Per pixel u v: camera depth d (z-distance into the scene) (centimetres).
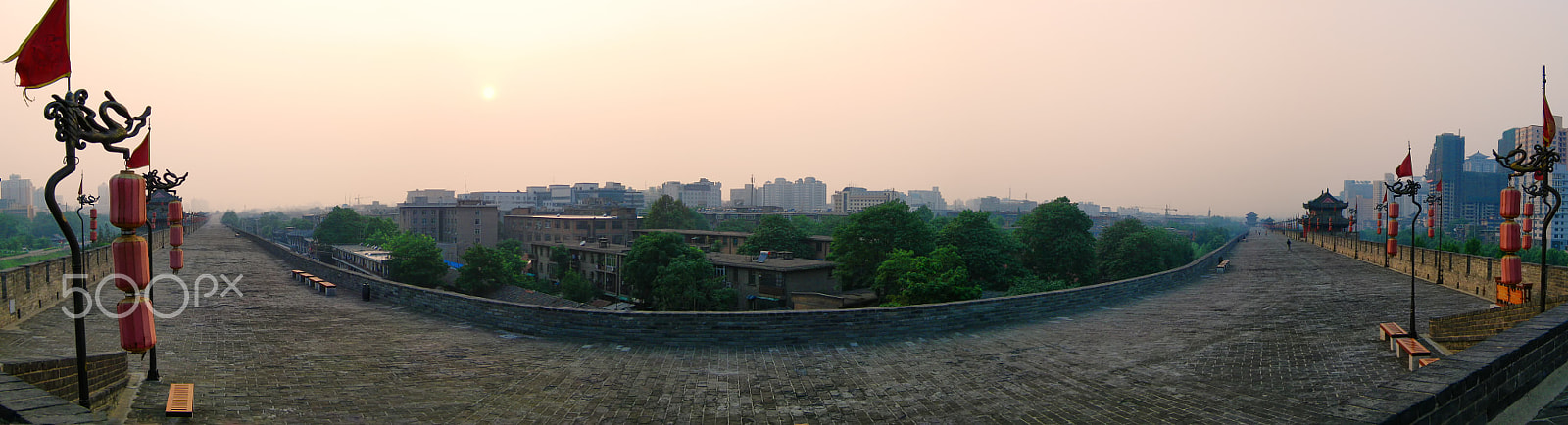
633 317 1270
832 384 977
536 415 815
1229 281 2522
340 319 1487
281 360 1061
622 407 856
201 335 1259
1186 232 17400
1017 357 1133
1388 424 431
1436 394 474
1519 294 1030
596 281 5916
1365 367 967
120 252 608
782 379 1006
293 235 12231
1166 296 2009
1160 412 791
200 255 3431
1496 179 11331
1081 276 5619
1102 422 766
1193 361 1055
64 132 554
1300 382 898
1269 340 1216
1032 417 795
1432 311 1564
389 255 5753
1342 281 2455
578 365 1085
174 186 1094
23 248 10469
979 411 827
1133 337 1304
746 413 835
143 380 871
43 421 440
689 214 9956
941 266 3522
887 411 838
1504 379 559
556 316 1322
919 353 1188
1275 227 12962
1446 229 10262
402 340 1266
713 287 4581
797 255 6128
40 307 1507
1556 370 655
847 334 1306
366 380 955
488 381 972
